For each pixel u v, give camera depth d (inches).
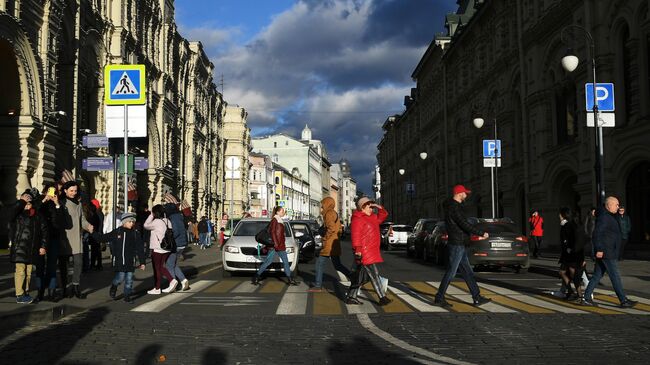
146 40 1574.8
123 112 548.1
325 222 535.2
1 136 903.1
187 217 783.7
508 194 1437.0
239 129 3034.0
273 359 261.7
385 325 349.4
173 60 1873.8
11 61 878.4
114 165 558.3
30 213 392.5
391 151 3599.9
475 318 375.9
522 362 254.8
